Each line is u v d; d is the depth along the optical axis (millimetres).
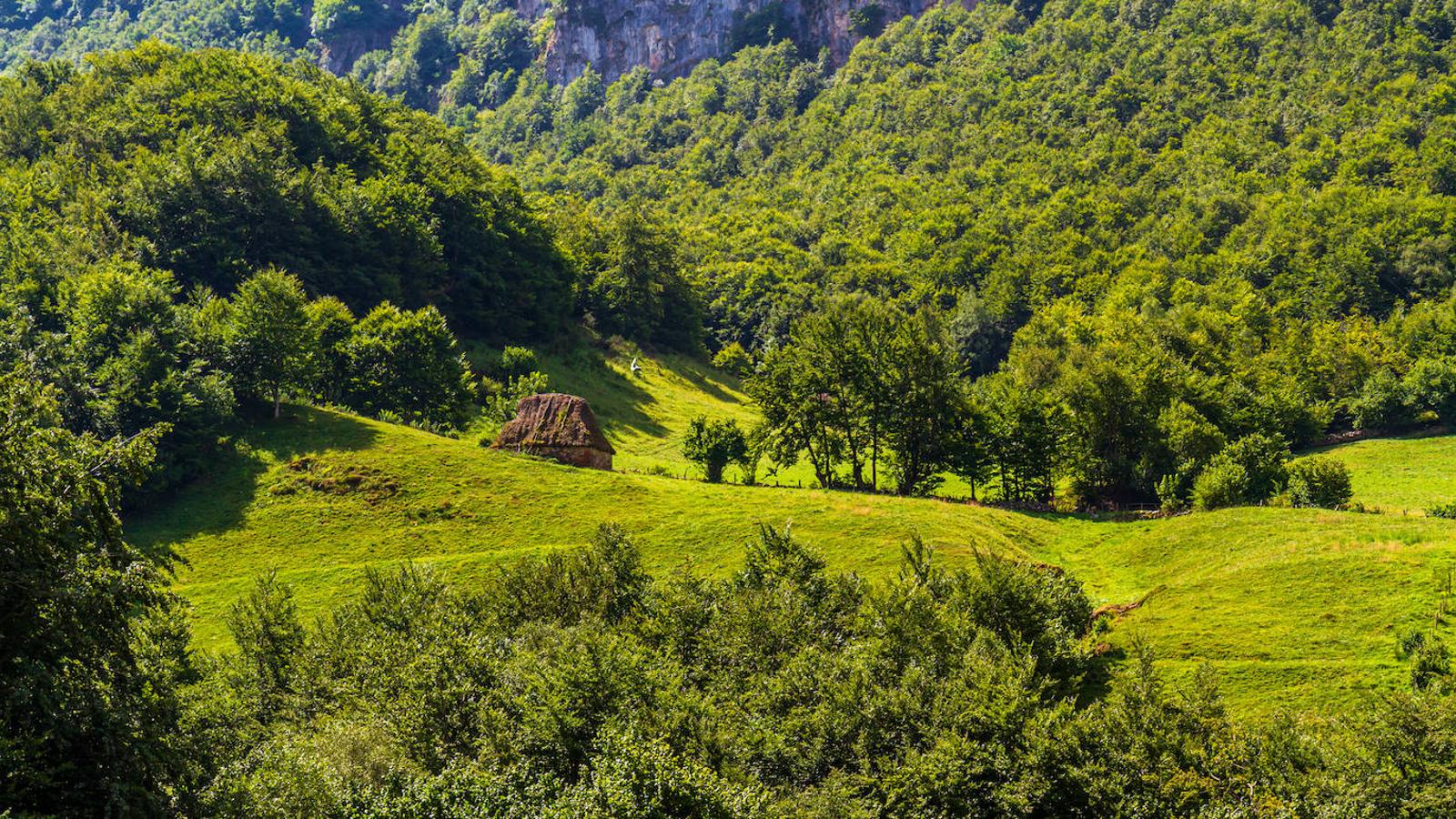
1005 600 52750
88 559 31125
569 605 57312
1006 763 39531
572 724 42031
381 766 41750
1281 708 46625
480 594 60906
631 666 44344
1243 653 52781
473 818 37531
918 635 47938
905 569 59875
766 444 108875
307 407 106312
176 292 123625
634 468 117812
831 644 51188
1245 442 96188
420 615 54531
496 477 93875
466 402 123000
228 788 34969
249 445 96875
